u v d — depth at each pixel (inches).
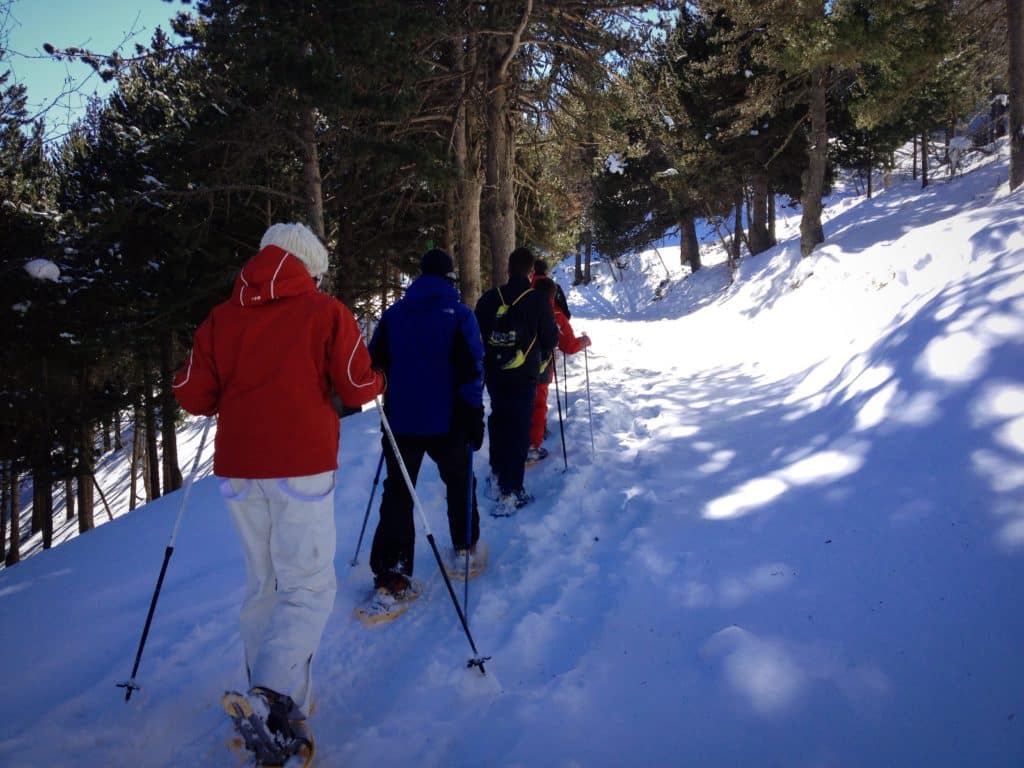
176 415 601.3
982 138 875.4
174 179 396.5
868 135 808.9
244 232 498.9
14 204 461.7
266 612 95.6
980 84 735.7
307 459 89.4
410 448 132.6
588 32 410.3
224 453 89.9
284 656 84.4
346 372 93.1
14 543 631.2
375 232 553.6
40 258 405.1
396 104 326.6
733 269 1002.7
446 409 133.3
